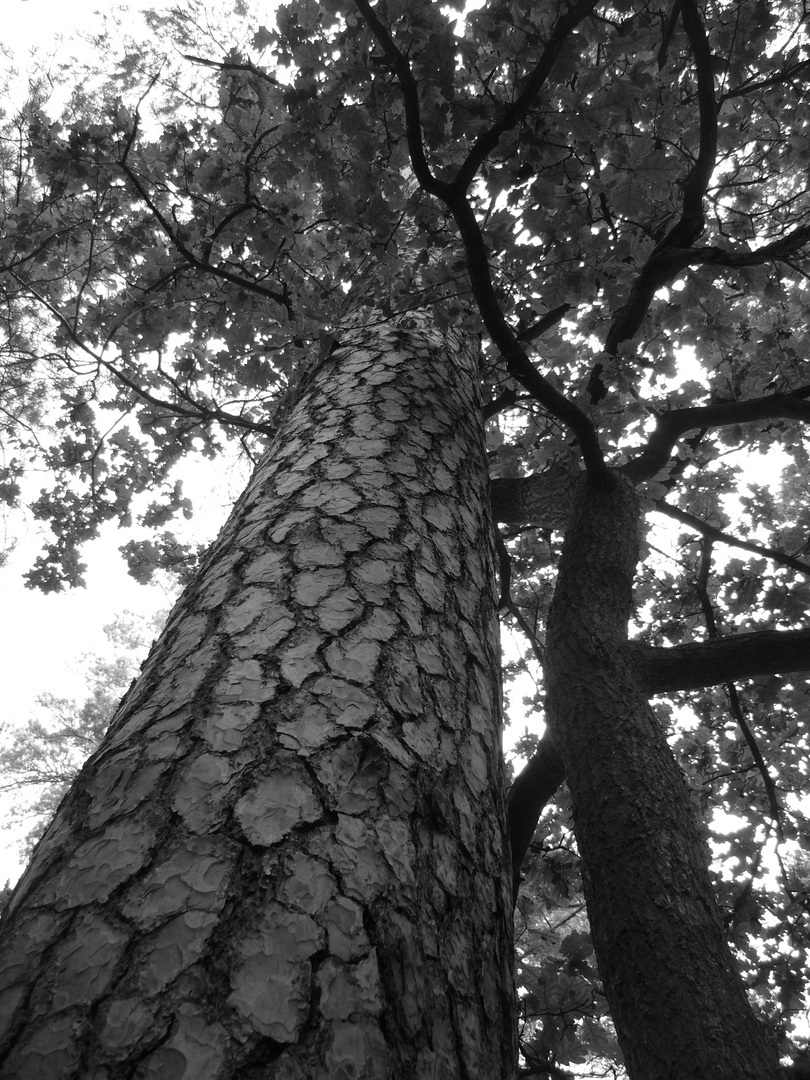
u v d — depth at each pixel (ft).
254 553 4.38
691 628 17.04
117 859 2.55
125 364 15.33
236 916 2.35
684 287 9.91
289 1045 2.07
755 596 15.66
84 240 13.15
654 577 17.30
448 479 5.77
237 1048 2.02
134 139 8.95
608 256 7.66
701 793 15.40
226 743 2.97
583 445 8.45
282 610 3.81
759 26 10.19
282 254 9.43
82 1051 1.98
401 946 2.53
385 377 6.95
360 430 5.92
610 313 9.24
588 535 8.54
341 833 2.72
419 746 3.34
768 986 12.87
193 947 2.25
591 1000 8.82
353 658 3.55
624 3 7.71
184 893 2.40
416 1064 2.29
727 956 4.71
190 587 4.59
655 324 11.37
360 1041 2.18
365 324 7.71
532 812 9.46
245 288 9.77
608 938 4.95
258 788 2.79
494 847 3.51
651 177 6.79
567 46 5.98
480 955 2.94
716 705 16.92
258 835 2.61
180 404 15.83
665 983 4.48
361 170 6.93
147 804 2.74
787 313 12.91
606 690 6.66
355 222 7.18
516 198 6.77
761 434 14.21
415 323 8.49
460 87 6.77
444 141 6.32
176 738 3.03
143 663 4.21
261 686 3.28
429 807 3.13
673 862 5.15
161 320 11.54
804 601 15.17
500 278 7.77
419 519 4.99
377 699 3.38
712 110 9.21
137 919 2.33
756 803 16.51
